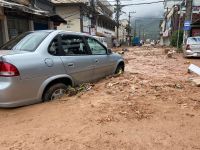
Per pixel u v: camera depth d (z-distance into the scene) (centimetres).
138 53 2953
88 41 671
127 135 371
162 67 1387
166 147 339
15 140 368
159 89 623
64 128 399
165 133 379
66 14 3675
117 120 423
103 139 359
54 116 452
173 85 673
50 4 2223
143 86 650
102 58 709
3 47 578
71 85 601
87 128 396
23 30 1673
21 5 1552
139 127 398
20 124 429
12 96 470
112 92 591
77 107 493
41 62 512
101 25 5103
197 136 371
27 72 483
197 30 3200
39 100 521
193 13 3234
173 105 504
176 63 1588
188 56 1850
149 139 359
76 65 601
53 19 1966
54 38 561
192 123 416
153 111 465
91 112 460
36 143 355
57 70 546
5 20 1439
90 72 657
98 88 630
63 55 573
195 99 548
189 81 764
